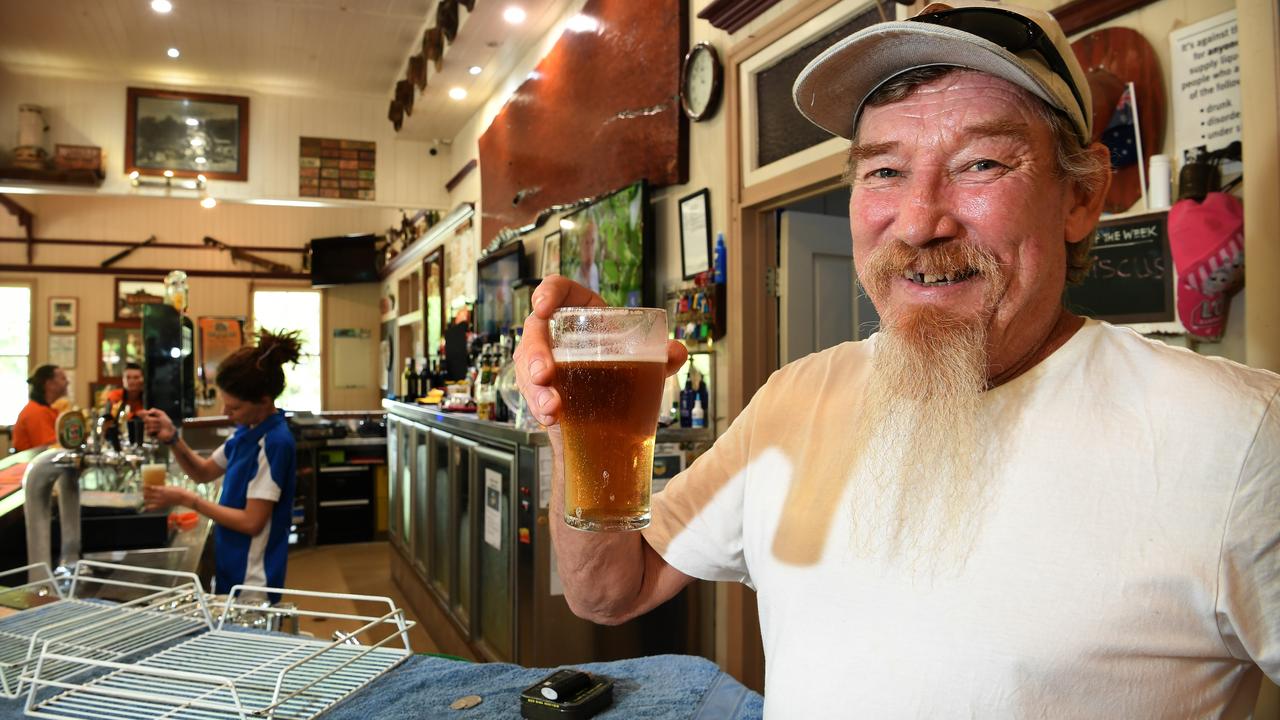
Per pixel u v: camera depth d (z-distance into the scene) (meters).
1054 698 0.70
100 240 10.46
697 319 3.09
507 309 5.13
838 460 0.90
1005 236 0.76
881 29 0.78
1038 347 0.82
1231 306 1.43
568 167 4.37
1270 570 0.66
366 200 7.54
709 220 3.14
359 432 7.16
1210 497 0.68
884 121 0.82
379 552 6.60
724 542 1.03
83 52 6.70
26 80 6.94
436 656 1.31
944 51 0.77
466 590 3.71
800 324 2.99
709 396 3.12
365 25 6.28
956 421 0.76
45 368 5.23
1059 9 1.68
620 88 3.76
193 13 6.06
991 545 0.74
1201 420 0.70
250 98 7.38
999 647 0.72
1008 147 0.76
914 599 0.77
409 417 4.99
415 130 7.29
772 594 0.91
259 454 2.66
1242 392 0.70
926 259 0.78
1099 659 0.69
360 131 7.61
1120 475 0.72
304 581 5.65
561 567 1.03
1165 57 1.53
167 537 2.42
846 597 0.82
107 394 4.10
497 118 5.74
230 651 1.28
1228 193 1.42
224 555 2.63
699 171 3.24
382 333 11.20
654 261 3.55
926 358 0.77
